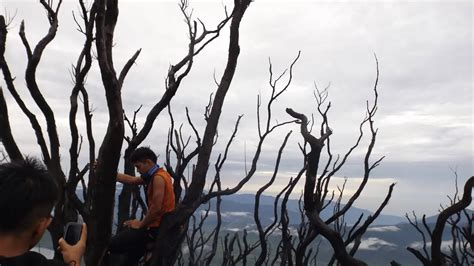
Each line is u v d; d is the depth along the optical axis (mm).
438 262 2428
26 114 2604
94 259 2172
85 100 2775
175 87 3283
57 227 2617
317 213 2811
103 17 1993
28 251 1231
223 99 4145
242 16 4102
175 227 3812
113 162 2064
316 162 2791
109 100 2004
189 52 4219
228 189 3947
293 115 3137
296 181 3916
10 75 2551
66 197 2691
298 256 3137
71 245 1773
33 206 1215
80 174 2746
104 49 1986
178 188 4059
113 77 1994
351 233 3217
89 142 2789
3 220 1188
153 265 3621
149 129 3480
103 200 2111
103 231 2158
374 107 3371
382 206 3104
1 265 1146
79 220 2309
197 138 4047
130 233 3807
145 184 3961
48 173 1300
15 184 1199
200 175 3904
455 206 2355
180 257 5012
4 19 2611
